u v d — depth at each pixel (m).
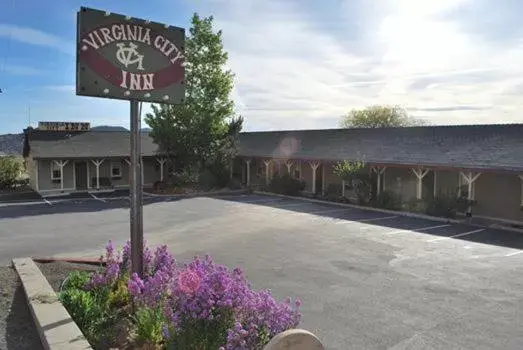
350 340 6.51
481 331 6.89
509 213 18.66
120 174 32.34
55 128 33.38
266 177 30.48
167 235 15.03
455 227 16.56
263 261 11.34
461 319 7.38
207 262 5.47
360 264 11.02
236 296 4.48
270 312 4.35
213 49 31.30
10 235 15.09
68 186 30.11
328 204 23.11
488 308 7.91
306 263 11.12
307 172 28.66
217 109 31.47
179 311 4.49
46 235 15.11
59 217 19.02
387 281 9.55
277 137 34.25
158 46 6.77
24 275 7.44
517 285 9.32
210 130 31.03
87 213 20.16
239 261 11.36
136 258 6.72
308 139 31.00
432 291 8.88
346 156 24.92
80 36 6.20
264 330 4.23
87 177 30.75
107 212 20.44
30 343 5.09
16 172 31.03
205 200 24.81
